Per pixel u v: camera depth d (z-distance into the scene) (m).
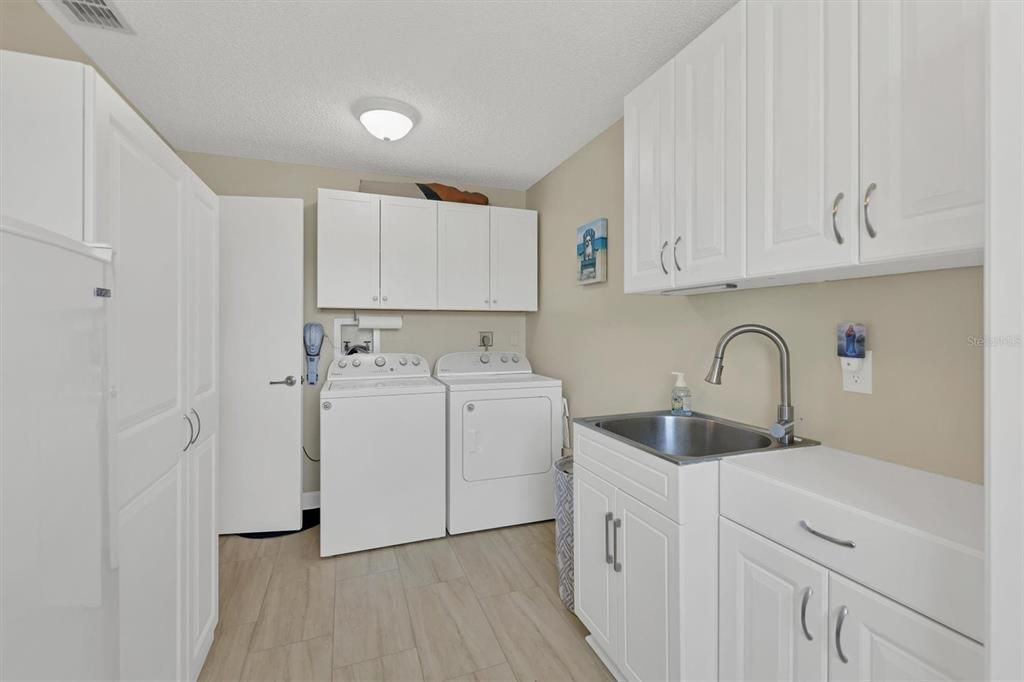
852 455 1.25
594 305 2.60
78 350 0.79
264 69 1.91
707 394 1.81
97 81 0.95
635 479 1.40
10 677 0.61
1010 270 0.55
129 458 1.05
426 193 3.12
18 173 0.92
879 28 0.92
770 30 1.16
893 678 0.80
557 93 2.09
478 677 1.56
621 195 2.35
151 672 1.16
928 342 1.10
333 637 1.76
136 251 1.10
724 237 1.30
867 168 0.95
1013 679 0.55
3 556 0.60
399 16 1.58
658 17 1.58
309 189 3.05
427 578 2.19
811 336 1.39
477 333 3.49
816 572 0.94
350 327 3.16
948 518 0.82
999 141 0.56
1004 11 0.56
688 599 1.21
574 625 1.83
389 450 2.51
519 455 2.78
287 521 2.74
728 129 1.29
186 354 1.42
